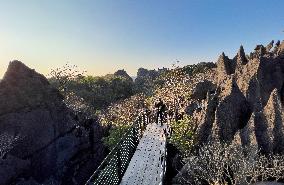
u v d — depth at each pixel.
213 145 15.99
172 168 17.77
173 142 20.25
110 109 48.53
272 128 15.48
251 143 15.36
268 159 14.89
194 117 22.41
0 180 22.03
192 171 15.01
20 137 24.97
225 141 17.00
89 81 73.62
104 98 67.06
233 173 14.70
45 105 27.77
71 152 27.91
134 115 35.31
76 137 28.78
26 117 26.05
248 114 18.23
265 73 19.73
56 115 28.20
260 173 13.95
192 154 17.23
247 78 20.84
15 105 26.08
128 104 43.81
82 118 31.36
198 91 27.67
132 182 15.28
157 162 17.73
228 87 19.23
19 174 23.53
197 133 18.88
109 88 73.31
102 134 32.44
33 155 25.14
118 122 32.72
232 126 17.47
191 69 57.31
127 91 75.75
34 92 27.91
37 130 26.20
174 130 22.20
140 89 80.56
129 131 19.44
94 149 30.41
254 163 14.03
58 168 26.36
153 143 21.22
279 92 19.11
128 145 19.19
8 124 25.23
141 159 18.33
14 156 23.72
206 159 15.76
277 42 27.22
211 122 18.78
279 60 20.55
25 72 28.48
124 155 17.81
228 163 14.69
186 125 21.45
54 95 29.64
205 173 14.58
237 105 18.17
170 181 16.67
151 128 25.58
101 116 41.12
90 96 65.00
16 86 27.08
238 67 25.94
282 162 13.91
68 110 30.11
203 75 40.62
